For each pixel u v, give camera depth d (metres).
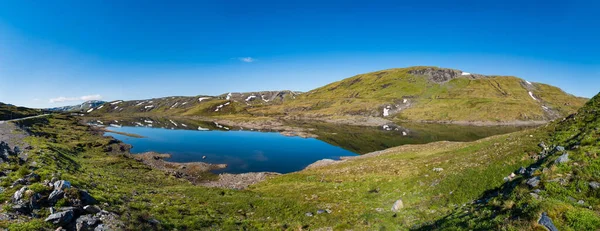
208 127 170.12
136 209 23.05
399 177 35.09
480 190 23.58
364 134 133.62
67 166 37.72
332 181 40.62
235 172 62.62
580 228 11.48
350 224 23.53
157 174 52.03
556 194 14.88
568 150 19.77
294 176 48.09
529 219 12.71
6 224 14.55
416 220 21.39
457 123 187.00
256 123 187.25
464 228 15.41
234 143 104.38
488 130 149.62
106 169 47.53
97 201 20.98
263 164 70.44
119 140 102.31
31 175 22.86
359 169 44.91
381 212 25.02
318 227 24.03
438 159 39.22
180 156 78.75
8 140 55.91
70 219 16.80
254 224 25.08
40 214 16.73
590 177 15.12
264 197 34.25
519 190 16.44
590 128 23.58
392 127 166.62
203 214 26.02
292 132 141.12
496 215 15.09
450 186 26.61
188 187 39.78
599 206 13.10
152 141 106.81
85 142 80.94
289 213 27.83
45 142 58.41
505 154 29.03
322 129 156.12
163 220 21.64
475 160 31.70
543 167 18.52
